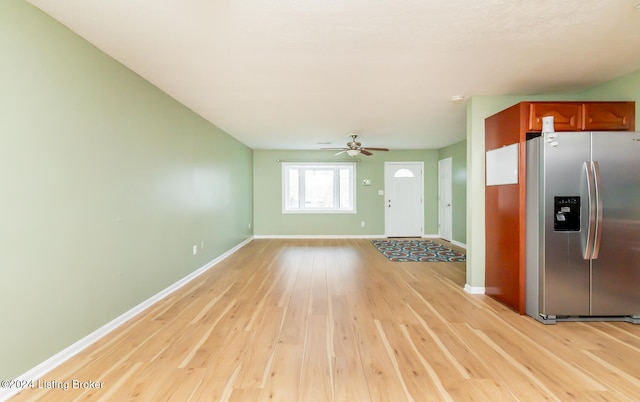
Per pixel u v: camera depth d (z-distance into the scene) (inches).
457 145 256.8
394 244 262.2
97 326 90.2
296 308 115.3
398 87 121.6
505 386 67.9
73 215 81.7
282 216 299.0
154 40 84.9
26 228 68.9
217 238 193.5
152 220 119.6
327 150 297.4
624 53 93.2
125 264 103.3
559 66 102.3
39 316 71.9
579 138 99.2
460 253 222.7
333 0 66.4
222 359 79.3
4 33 64.1
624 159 98.6
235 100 138.3
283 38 83.3
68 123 80.0
